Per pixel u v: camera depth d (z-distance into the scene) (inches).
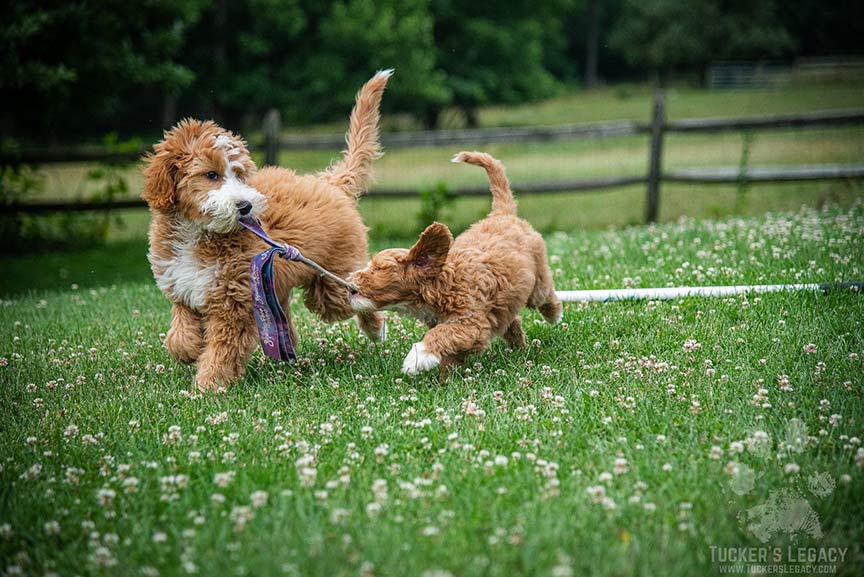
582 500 129.6
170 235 193.0
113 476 146.6
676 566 110.8
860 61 1782.7
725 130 494.6
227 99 1092.5
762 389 166.2
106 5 505.4
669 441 150.3
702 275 260.7
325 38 1061.1
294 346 219.6
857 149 773.9
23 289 424.5
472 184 708.0
